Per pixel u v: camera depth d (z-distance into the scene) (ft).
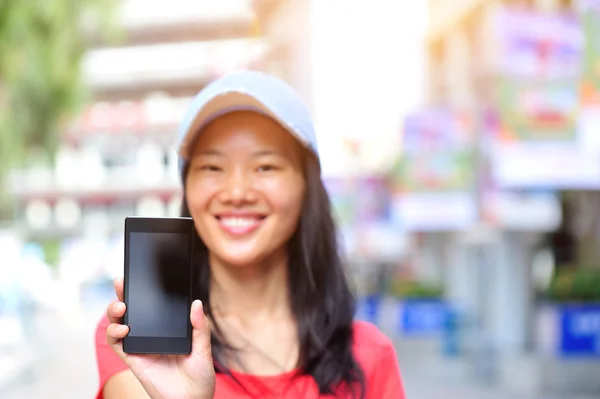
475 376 31.68
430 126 41.93
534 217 33.96
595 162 27.53
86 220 114.83
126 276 5.00
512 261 36.65
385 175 62.49
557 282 32.83
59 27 34.78
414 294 43.14
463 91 50.72
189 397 4.87
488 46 32.99
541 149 27.53
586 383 29.37
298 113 5.72
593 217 37.42
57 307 70.79
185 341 4.90
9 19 30.94
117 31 38.60
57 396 27.20
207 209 5.77
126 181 115.34
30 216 112.88
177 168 6.19
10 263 49.52
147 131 115.85
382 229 60.95
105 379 5.52
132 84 116.88
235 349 5.88
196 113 5.62
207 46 106.83
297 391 5.78
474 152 40.70
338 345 5.99
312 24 65.21
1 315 47.47
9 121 41.70
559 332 31.14
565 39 27.76
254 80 5.74
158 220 5.07
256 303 6.20
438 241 54.03
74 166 114.93
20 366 32.68
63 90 39.45
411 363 35.58
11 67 34.32
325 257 6.22
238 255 5.73
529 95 27.53
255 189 5.71
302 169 6.02
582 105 22.71
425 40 59.88
